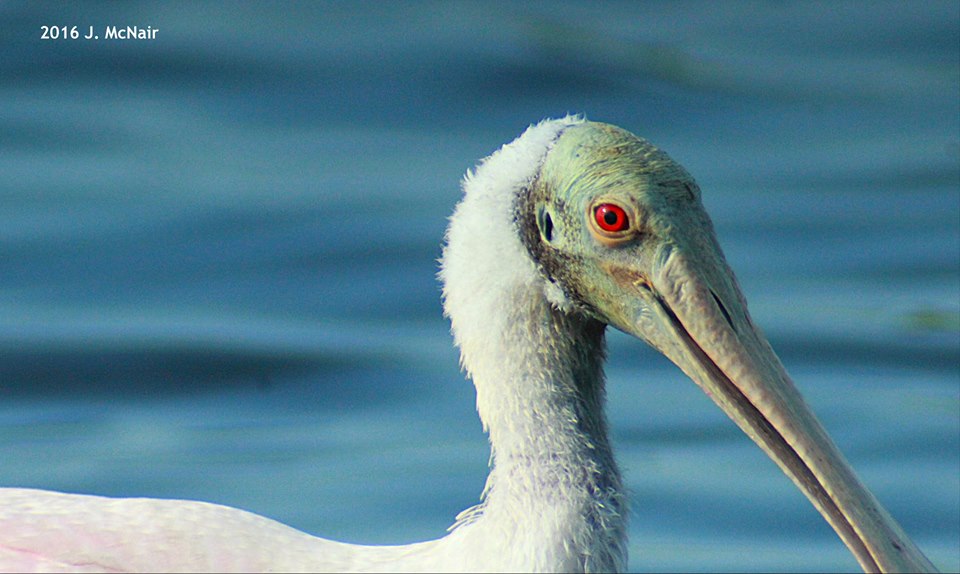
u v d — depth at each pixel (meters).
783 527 13.34
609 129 8.74
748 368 8.39
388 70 24.83
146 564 8.75
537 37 26.34
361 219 19.89
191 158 21.69
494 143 22.77
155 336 16.91
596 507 8.62
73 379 16.00
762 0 29.56
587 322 8.84
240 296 18.09
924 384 16.14
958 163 22.75
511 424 8.70
